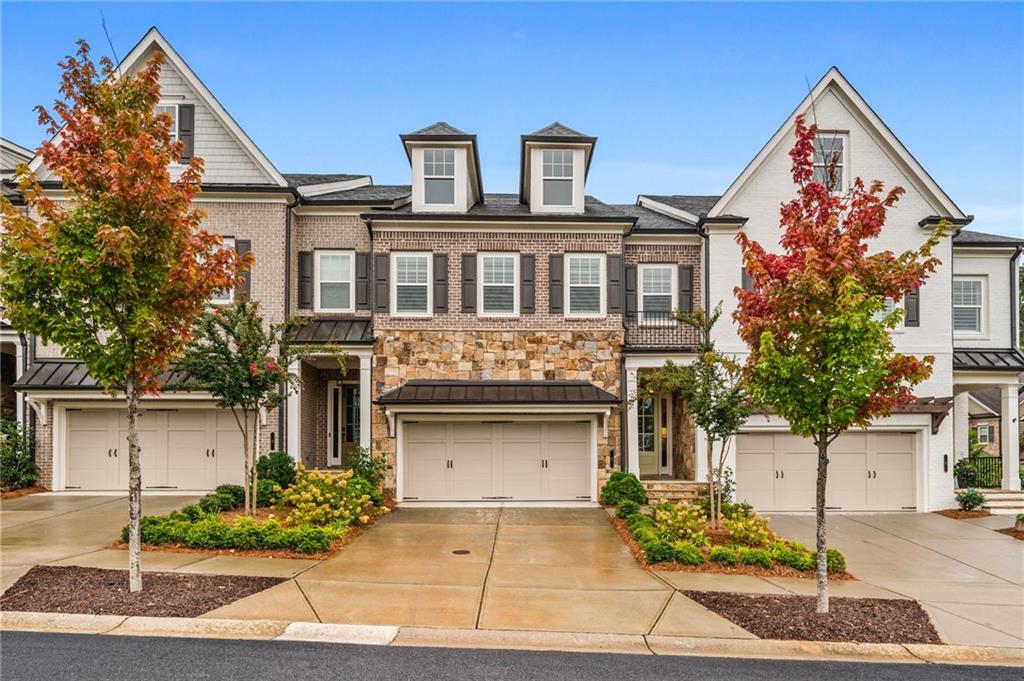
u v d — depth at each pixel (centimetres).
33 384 1638
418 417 1698
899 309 805
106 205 796
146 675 604
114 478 1725
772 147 1797
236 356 1288
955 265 1964
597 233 1786
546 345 1762
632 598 882
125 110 843
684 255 1881
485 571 1009
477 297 1767
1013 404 1853
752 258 872
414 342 1750
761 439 1764
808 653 724
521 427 1742
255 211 1744
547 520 1470
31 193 797
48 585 846
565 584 943
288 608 799
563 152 1833
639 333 1842
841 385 783
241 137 1755
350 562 1044
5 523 1308
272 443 1700
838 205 873
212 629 731
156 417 1733
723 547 1124
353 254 1847
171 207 827
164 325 854
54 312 798
